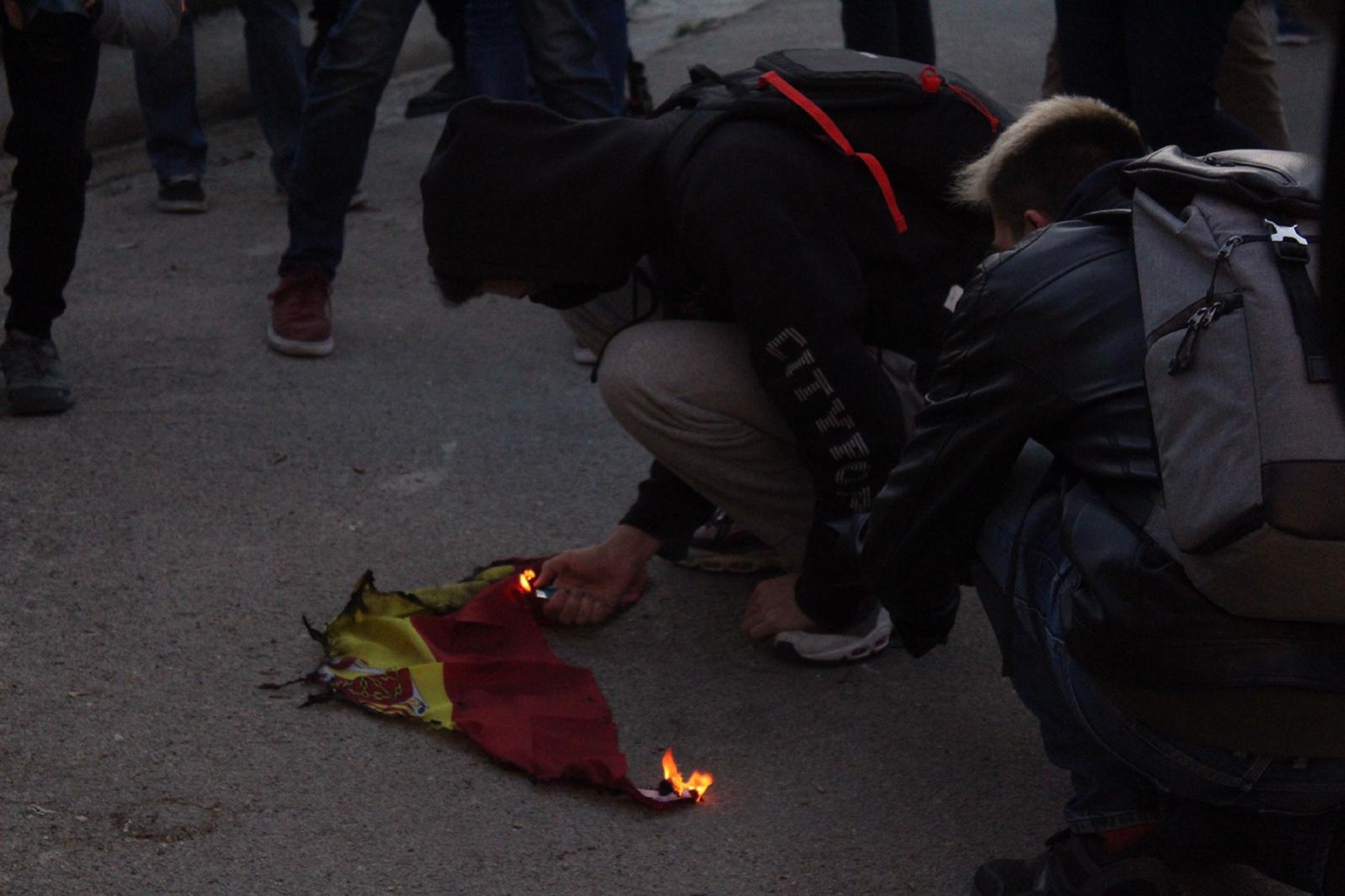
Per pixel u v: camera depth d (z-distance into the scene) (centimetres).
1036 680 202
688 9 1058
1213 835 196
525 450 378
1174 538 159
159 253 516
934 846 234
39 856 219
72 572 305
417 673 266
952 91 263
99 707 259
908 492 203
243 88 692
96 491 341
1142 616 164
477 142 252
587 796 243
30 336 380
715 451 275
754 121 256
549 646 288
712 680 280
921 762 256
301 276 429
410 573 315
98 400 393
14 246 367
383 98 769
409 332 457
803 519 284
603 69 460
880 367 266
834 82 258
